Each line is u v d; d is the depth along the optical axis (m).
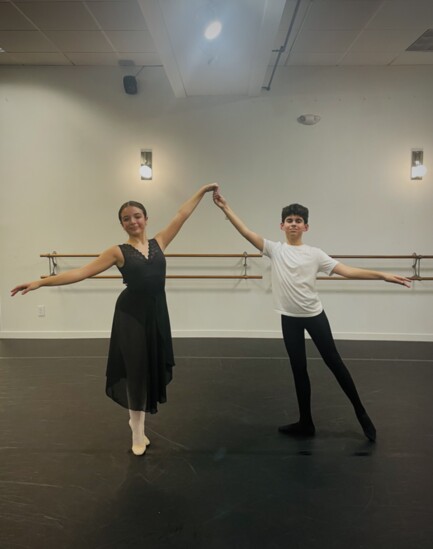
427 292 4.03
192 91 3.74
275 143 3.93
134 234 1.84
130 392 1.83
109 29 3.16
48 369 3.18
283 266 1.99
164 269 1.88
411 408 2.48
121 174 3.97
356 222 4.00
